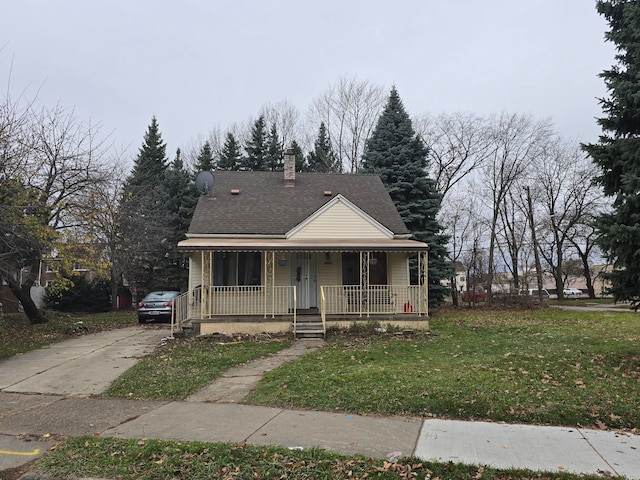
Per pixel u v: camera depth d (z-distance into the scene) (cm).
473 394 693
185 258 3353
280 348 1212
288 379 834
